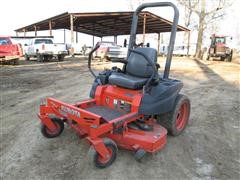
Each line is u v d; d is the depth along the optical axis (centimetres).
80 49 3167
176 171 355
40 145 416
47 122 416
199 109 641
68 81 1028
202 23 3075
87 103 420
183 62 2131
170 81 432
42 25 3134
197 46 3062
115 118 375
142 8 464
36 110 606
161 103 396
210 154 405
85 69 1435
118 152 394
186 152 408
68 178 331
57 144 418
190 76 1236
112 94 416
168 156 393
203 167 367
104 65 1630
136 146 353
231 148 429
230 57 2484
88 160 337
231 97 784
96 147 323
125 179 332
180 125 477
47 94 780
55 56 2061
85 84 959
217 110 638
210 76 1251
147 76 416
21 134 462
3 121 530
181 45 3519
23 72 1293
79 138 436
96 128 323
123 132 360
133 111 383
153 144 351
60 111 390
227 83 1048
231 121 561
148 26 2977
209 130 502
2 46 1608
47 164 363
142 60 421
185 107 476
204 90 886
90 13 2189
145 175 343
